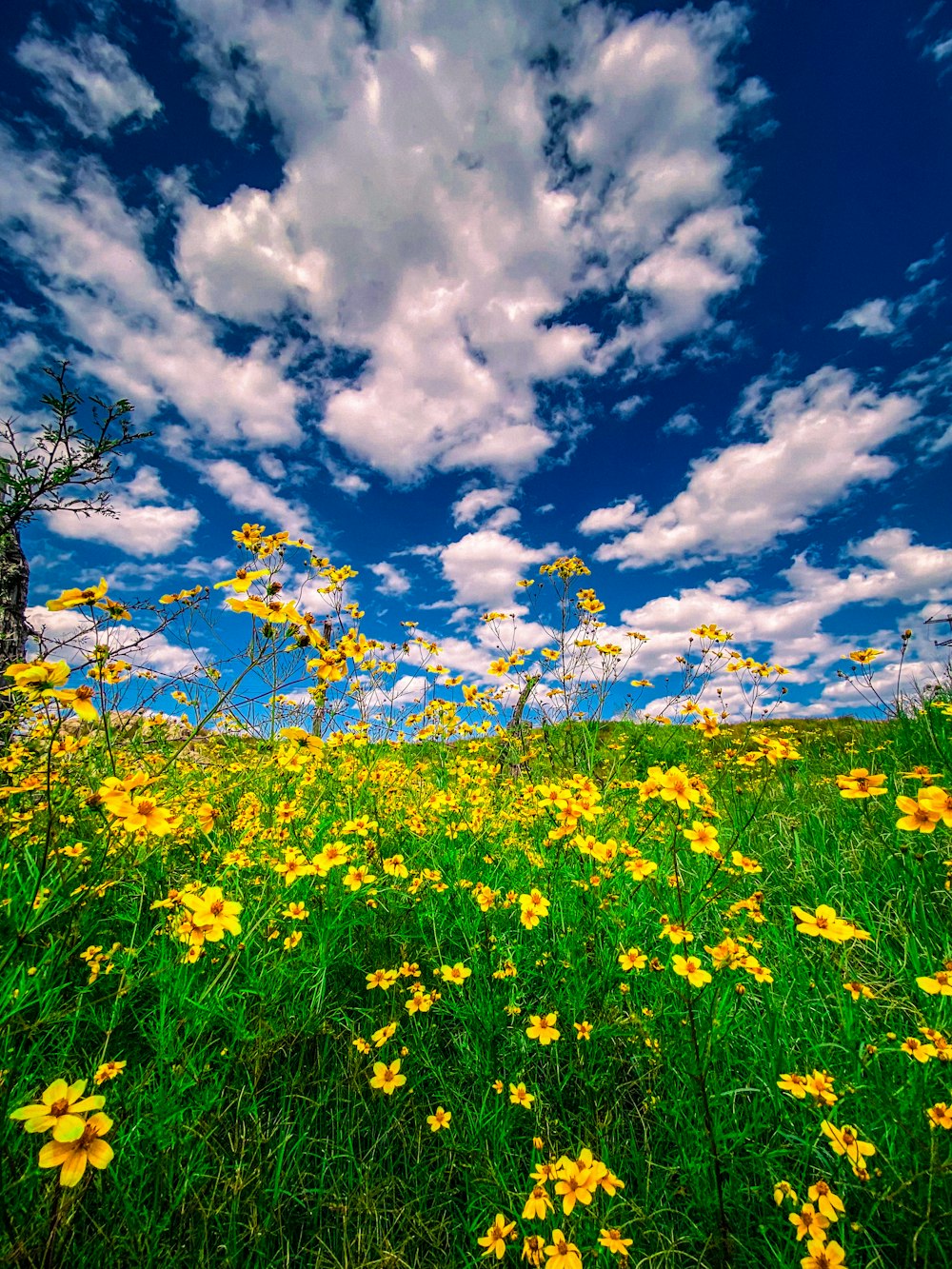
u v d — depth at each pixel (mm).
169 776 3477
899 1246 1434
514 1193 1600
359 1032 2223
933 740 4406
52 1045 1869
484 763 5152
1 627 3805
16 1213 1354
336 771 4082
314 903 2660
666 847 3473
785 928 2863
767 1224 1536
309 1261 1550
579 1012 2281
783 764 4914
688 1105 1844
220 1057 1961
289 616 2143
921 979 1697
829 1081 1636
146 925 2533
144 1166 1550
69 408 3334
